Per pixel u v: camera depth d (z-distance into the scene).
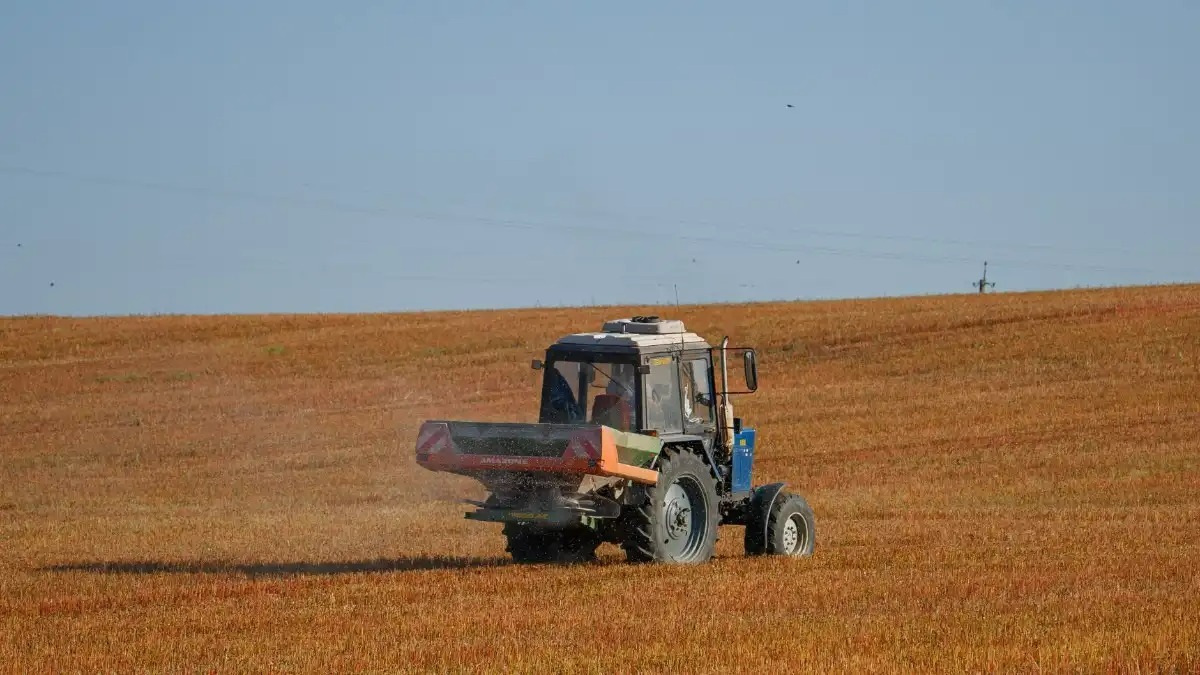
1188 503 88.94
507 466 55.09
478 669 35.09
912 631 39.44
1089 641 37.44
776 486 61.47
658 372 58.06
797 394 165.75
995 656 35.94
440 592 48.16
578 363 58.44
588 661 35.69
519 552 59.22
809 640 38.19
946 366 179.38
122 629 41.25
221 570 56.59
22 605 46.09
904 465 115.56
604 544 69.25
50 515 87.94
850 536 70.06
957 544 65.31
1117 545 63.81
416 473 118.69
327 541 69.25
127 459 132.62
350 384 188.12
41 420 165.25
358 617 43.06
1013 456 118.06
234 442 143.12
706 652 36.88
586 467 53.44
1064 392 155.38
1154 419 135.88
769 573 52.75
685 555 57.78
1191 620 41.06
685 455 57.62
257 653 37.50
